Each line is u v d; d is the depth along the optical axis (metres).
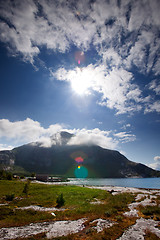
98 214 17.47
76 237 10.95
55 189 42.47
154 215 16.91
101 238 10.66
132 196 31.83
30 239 10.54
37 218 16.11
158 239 10.59
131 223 14.21
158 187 92.50
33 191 37.97
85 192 36.53
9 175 82.81
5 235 11.66
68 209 20.38
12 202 24.34
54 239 10.54
